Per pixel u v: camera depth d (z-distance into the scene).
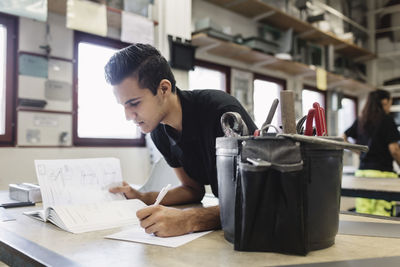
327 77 5.26
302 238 0.55
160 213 0.71
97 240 0.67
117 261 0.53
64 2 2.41
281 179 0.55
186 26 3.09
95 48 2.87
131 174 3.05
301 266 0.50
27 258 0.56
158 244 0.63
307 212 0.56
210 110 0.89
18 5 2.08
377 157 2.76
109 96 2.93
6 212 0.97
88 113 2.79
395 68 6.50
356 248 0.60
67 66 2.66
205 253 0.57
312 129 0.67
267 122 0.67
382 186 1.75
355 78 5.97
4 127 2.38
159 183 1.68
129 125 3.07
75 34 2.72
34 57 2.48
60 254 0.57
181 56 2.99
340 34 5.55
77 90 2.72
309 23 4.76
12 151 2.39
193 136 0.96
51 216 0.82
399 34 6.39
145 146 3.17
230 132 0.70
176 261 0.53
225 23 3.98
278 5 4.34
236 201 0.59
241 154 0.58
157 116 0.87
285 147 0.55
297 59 4.47
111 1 2.65
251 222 0.57
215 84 3.93
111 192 1.06
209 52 3.73
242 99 4.16
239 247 0.58
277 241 0.56
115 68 0.79
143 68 0.79
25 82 2.44
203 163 1.03
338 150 0.60
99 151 2.84
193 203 1.17
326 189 0.58
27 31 2.47
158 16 2.98
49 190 0.94
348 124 6.60
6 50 2.41
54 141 2.58
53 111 2.56
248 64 4.28
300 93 5.19
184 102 0.93
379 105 2.75
